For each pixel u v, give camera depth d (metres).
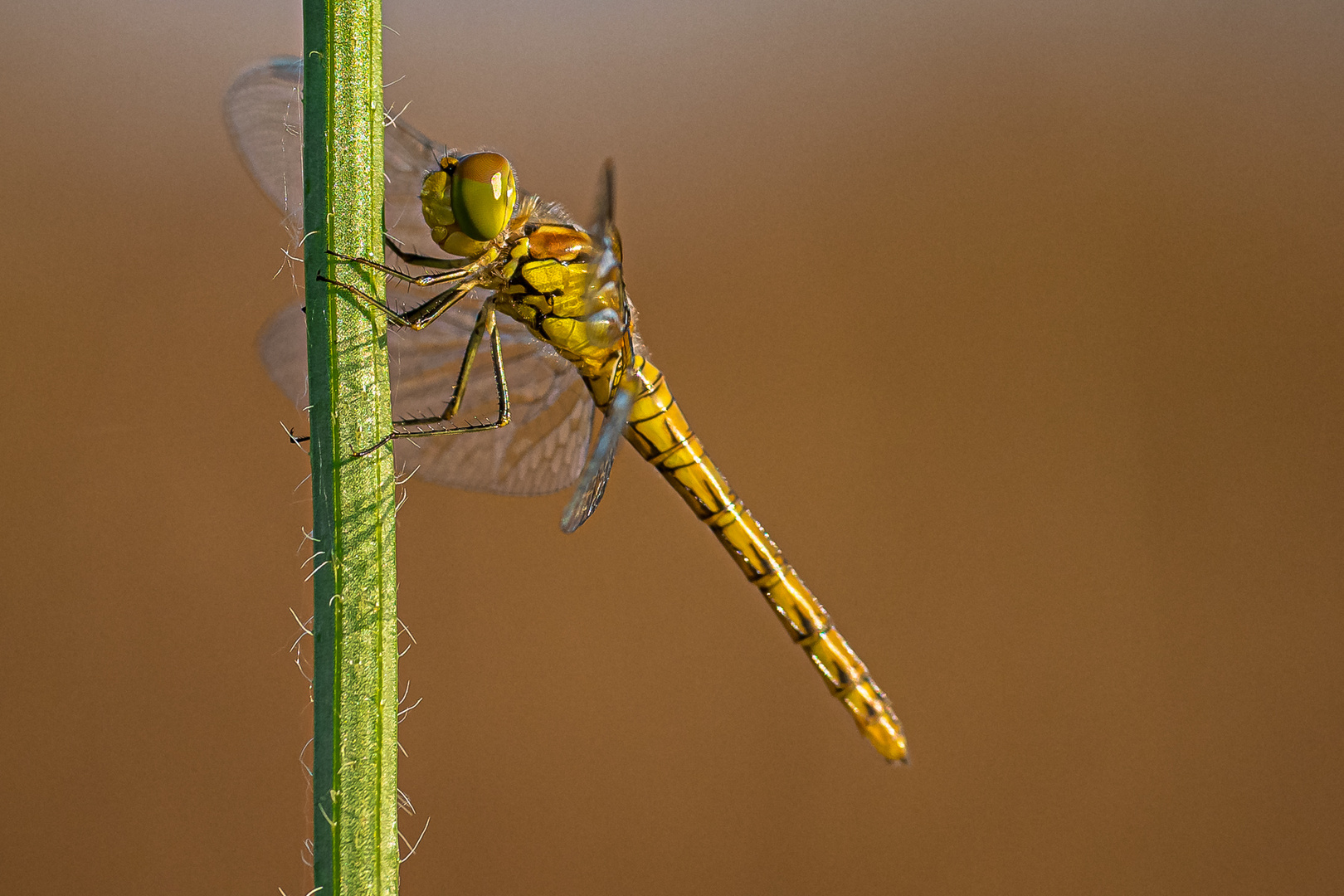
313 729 0.53
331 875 0.53
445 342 0.54
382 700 0.53
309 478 0.53
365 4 0.53
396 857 0.53
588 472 0.54
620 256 0.54
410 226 0.54
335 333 0.53
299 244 0.53
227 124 0.54
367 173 0.53
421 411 0.54
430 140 0.54
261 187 0.54
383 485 0.53
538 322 0.54
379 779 0.53
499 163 0.54
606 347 0.54
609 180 0.54
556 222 0.54
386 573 0.53
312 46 0.53
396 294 0.54
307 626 0.53
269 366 0.54
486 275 0.54
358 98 0.53
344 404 0.53
